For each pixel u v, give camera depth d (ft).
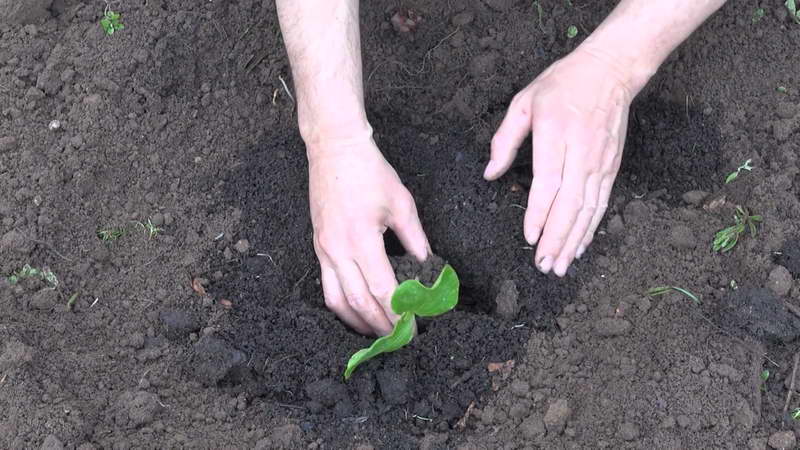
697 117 5.39
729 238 5.11
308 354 5.01
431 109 5.49
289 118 5.46
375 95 5.49
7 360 4.85
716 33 5.48
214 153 5.41
